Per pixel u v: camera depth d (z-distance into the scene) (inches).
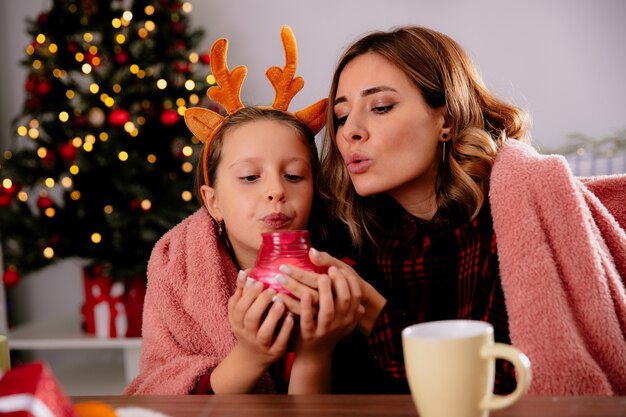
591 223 34.8
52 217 100.8
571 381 30.4
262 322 32.0
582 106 122.7
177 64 104.3
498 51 124.3
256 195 38.9
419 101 38.7
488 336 20.4
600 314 32.1
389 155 38.1
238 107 43.9
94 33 105.3
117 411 22.2
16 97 129.6
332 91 41.8
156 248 43.4
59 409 16.9
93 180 99.7
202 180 44.1
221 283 39.8
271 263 31.7
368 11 127.6
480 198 38.4
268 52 130.3
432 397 20.0
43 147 101.7
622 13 121.3
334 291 32.3
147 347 40.1
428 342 19.9
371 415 22.1
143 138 102.3
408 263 39.8
